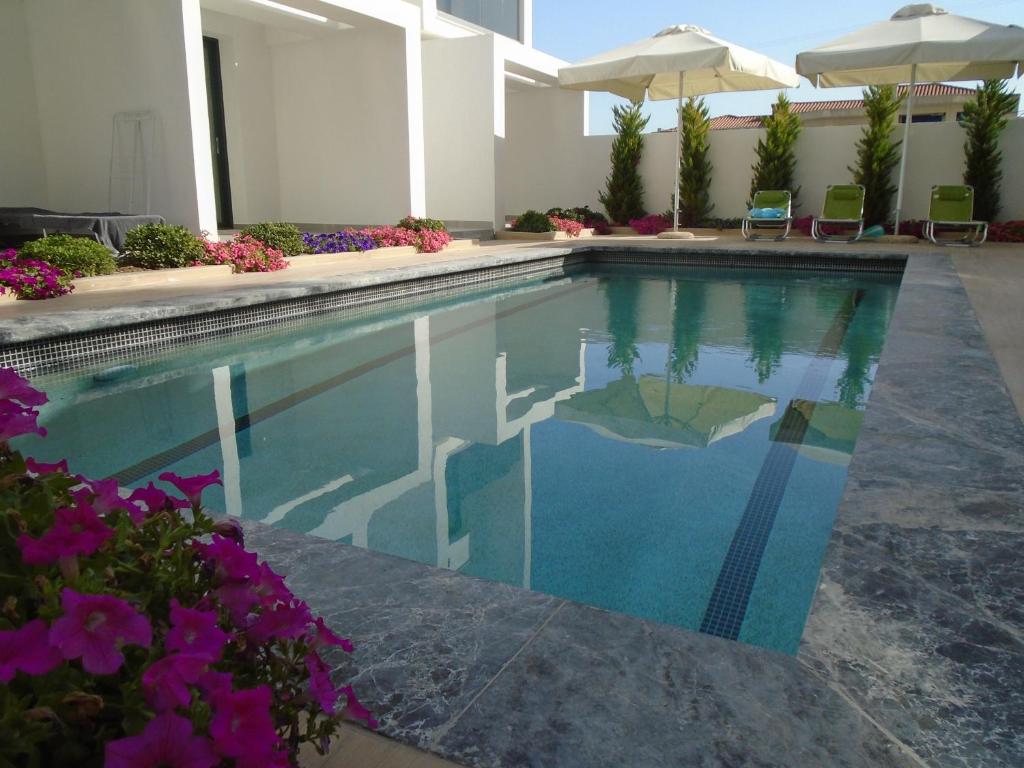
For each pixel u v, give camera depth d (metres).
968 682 1.46
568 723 1.37
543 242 12.20
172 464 3.61
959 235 11.98
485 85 12.73
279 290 6.61
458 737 1.33
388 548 2.73
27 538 0.78
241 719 0.70
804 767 1.25
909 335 4.51
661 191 14.74
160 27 8.63
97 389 4.83
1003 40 9.96
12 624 0.76
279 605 0.93
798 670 1.50
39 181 10.16
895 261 9.88
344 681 1.49
